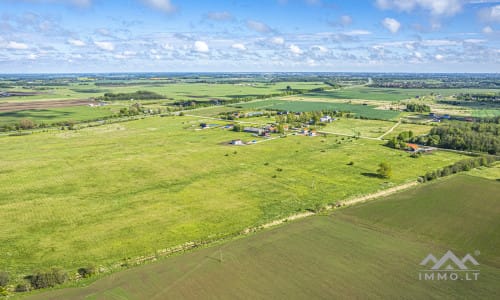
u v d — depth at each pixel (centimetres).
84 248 6706
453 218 7888
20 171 11512
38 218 7994
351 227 7450
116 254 6500
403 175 11206
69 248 6706
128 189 9900
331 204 8819
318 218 7912
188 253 6488
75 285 5553
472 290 5353
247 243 6775
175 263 6122
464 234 7162
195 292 5316
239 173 11412
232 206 8731
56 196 9331
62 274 5650
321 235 7081
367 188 10012
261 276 5703
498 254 6412
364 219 7838
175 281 5581
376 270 5872
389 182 10538
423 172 11588
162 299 5172
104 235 7212
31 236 7156
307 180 10700
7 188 9925
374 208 8431
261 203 8925
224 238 7119
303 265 6006
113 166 12119
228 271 5841
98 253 6531
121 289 5397
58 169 11750
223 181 10619
